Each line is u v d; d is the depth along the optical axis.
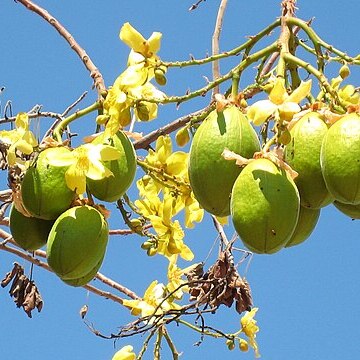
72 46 1.81
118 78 1.55
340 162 1.35
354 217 1.41
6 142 1.55
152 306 1.97
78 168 1.46
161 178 1.70
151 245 1.69
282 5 1.46
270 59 1.69
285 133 1.36
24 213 1.49
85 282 1.49
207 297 1.89
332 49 1.44
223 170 1.37
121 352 1.91
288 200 1.34
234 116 1.39
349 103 1.41
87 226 1.46
